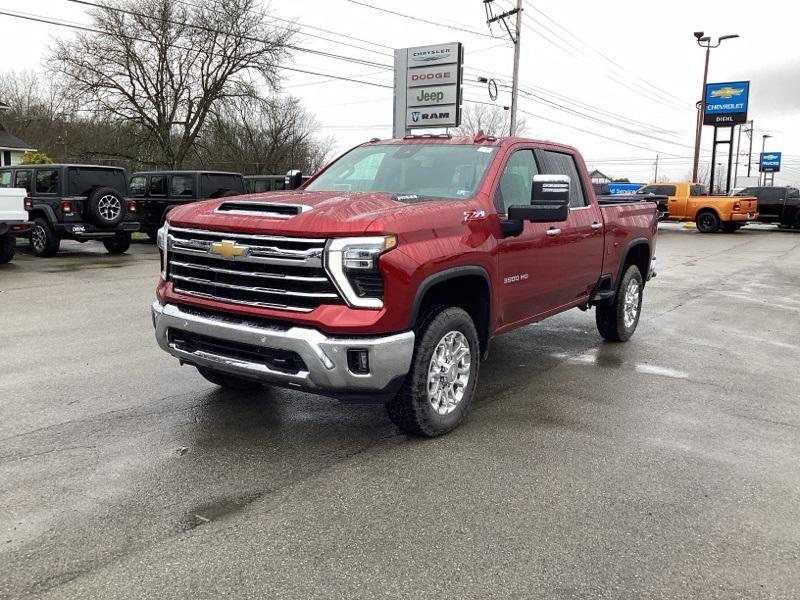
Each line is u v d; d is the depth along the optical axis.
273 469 3.89
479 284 4.69
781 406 5.30
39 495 3.52
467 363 4.60
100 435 4.36
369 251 3.71
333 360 3.72
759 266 15.63
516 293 5.10
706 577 2.90
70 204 14.35
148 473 3.81
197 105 34.72
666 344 7.45
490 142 5.26
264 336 3.81
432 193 4.96
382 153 5.55
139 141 34.38
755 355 6.98
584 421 4.84
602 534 3.24
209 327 4.03
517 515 3.41
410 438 4.42
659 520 3.39
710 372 6.28
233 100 34.50
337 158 5.91
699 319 8.98
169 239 4.36
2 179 15.55
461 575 2.87
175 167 34.94
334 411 4.90
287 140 52.16
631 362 6.61
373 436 4.44
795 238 25.25
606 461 4.12
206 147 36.59
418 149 5.41
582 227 6.00
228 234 3.98
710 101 41.91
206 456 4.06
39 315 8.29
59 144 49.91
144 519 3.29
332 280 3.71
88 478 3.73
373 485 3.71
